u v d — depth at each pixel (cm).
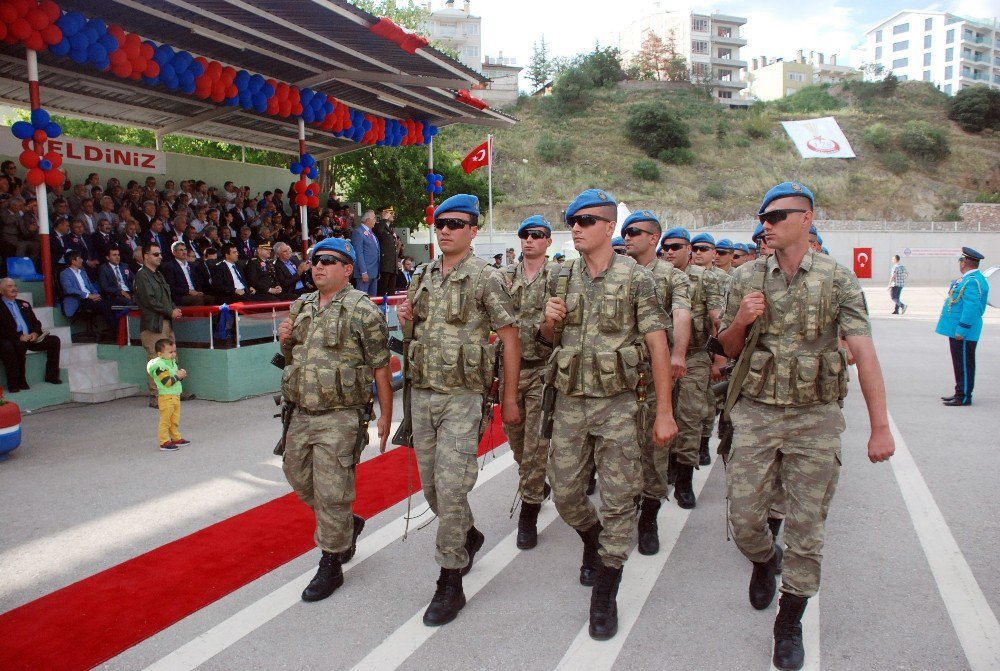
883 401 284
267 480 549
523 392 439
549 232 473
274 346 925
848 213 5069
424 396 355
